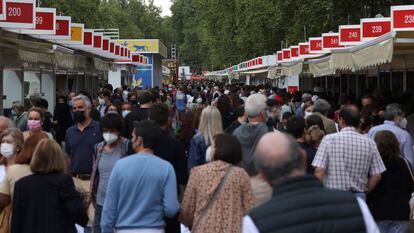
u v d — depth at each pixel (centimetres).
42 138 819
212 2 7481
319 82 4347
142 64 5806
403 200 958
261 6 5197
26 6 1761
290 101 2483
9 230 782
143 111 1366
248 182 743
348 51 1741
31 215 738
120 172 745
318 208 448
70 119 2108
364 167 900
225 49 8338
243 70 6134
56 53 2273
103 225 753
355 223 449
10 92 2441
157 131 762
